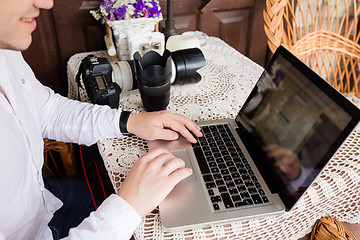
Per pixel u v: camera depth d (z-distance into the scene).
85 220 0.53
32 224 0.66
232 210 0.57
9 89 0.62
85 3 1.30
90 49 1.40
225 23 1.54
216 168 0.66
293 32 1.27
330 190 0.63
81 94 0.98
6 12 0.46
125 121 0.76
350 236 0.62
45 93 0.82
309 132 0.60
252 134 0.74
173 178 0.57
